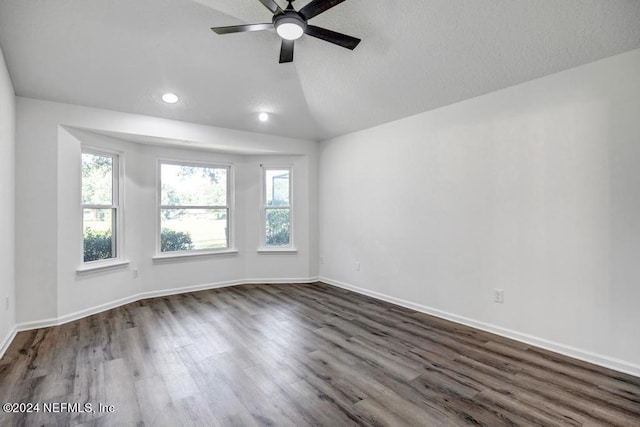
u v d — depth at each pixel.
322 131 4.77
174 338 3.03
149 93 3.49
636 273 2.35
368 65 3.14
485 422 1.85
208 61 3.11
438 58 2.86
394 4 2.38
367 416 1.90
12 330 3.01
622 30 2.24
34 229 3.23
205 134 4.31
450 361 2.58
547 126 2.78
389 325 3.38
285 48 2.45
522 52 2.60
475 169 3.29
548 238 2.78
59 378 2.31
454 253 3.48
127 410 1.95
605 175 2.48
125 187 4.15
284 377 2.33
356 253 4.70
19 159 3.16
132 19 2.54
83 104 3.47
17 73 2.88
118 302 4.02
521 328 2.95
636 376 2.33
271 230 5.38
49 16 2.43
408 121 3.97
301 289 4.87
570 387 2.20
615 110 2.43
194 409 1.96
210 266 4.94
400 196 4.06
